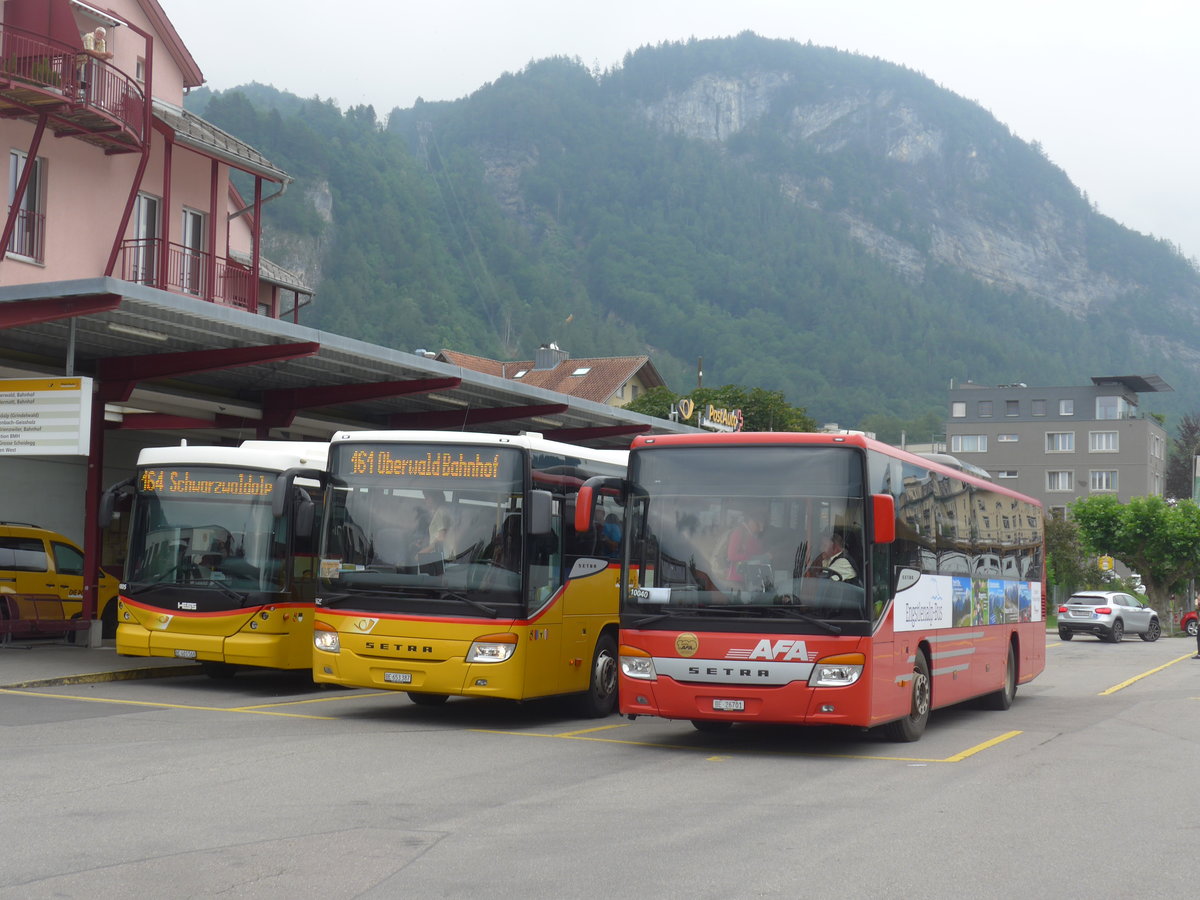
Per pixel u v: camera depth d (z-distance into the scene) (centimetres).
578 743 1309
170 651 1686
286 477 1576
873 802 964
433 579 1393
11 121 2583
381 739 1286
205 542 1702
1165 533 6306
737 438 1237
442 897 652
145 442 2900
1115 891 691
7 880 672
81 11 2809
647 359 9231
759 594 1194
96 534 2184
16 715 1404
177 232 3089
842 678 1173
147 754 1134
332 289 19212
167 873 691
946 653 1487
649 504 1243
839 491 1203
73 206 2748
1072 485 10938
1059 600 6812
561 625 1477
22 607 2164
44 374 2091
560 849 770
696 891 673
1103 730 1513
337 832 807
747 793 999
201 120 3350
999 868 742
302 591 1712
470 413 2731
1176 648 4069
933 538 1441
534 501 1376
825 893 675
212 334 1916
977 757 1239
